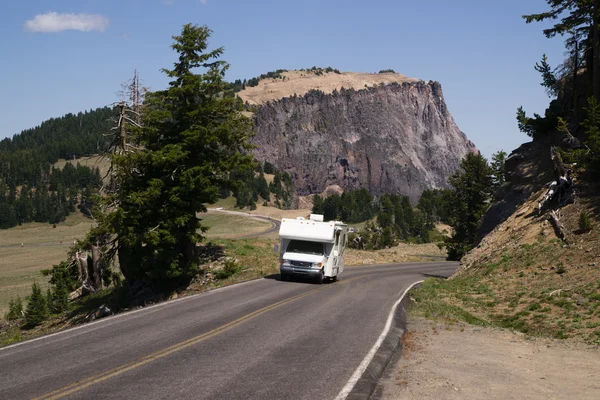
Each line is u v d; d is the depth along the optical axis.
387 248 91.06
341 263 29.89
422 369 10.30
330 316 16.39
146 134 33.59
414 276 36.56
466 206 73.88
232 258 35.12
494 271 26.80
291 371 9.57
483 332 15.23
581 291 20.05
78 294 41.69
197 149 33.91
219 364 9.95
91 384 8.48
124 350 11.05
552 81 38.03
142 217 32.25
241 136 34.62
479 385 9.27
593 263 22.41
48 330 32.41
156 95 33.88
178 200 31.50
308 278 28.69
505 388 9.16
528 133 38.72
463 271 31.22
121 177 33.22
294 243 27.23
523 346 13.46
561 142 33.81
